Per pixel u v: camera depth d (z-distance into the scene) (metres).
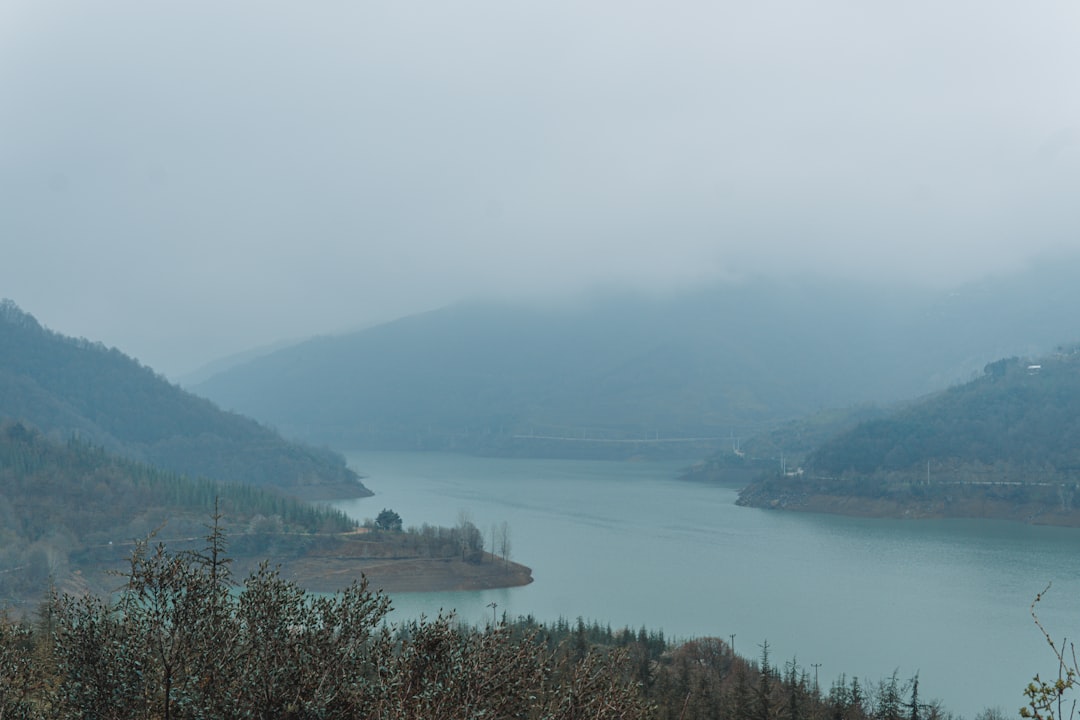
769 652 96.75
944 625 110.25
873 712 66.50
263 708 13.46
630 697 14.23
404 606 115.88
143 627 14.15
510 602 122.06
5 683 15.23
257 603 14.50
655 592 129.75
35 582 110.75
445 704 13.28
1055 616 114.31
